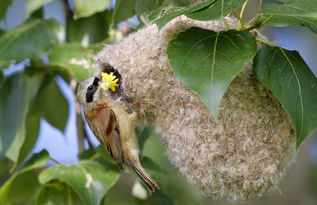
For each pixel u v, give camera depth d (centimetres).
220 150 795
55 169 977
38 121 1135
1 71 1121
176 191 1082
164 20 720
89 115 955
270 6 761
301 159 1399
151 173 1055
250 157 790
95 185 955
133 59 845
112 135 927
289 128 808
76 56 1016
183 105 818
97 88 945
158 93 830
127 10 943
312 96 748
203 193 841
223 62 716
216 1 731
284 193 1370
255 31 838
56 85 1133
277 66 757
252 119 789
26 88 1070
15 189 1026
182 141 816
